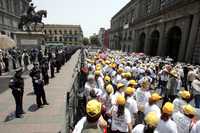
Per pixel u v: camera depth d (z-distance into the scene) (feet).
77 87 29.78
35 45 95.35
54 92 35.04
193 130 13.42
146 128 11.51
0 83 41.83
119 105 15.21
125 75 25.81
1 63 56.13
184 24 79.05
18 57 67.62
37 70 27.20
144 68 40.55
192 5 72.18
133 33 171.83
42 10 108.27
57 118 23.06
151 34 124.16
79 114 24.12
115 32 273.75
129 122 15.11
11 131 19.81
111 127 15.78
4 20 156.76
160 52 103.65
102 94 20.36
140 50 154.51
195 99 27.22
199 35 68.74
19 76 23.52
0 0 148.66
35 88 26.48
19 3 200.85
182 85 36.60
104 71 34.65
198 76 32.53
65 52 87.86
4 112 25.07
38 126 20.89
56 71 61.11
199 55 67.36
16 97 23.24
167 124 12.53
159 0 111.34
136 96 19.93
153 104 16.22
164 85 35.76
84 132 9.56
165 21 98.48
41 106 26.89
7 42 37.14
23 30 103.86
